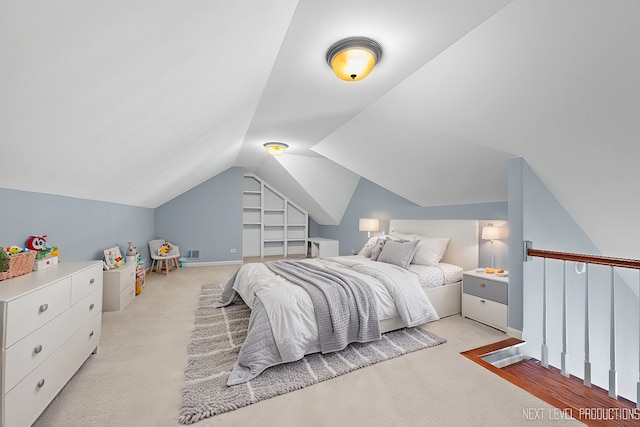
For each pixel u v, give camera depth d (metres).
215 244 6.27
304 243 8.08
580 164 2.23
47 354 1.49
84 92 1.21
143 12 0.94
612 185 2.20
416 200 4.47
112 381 1.86
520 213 2.59
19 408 1.28
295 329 2.10
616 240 2.65
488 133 2.50
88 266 2.03
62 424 1.48
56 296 1.58
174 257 5.49
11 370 1.23
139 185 3.48
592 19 1.42
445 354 2.32
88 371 1.97
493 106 2.22
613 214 2.43
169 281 4.65
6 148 1.37
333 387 1.85
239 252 6.47
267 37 1.61
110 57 1.08
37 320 1.41
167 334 2.60
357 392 1.80
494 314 2.87
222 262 6.32
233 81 1.95
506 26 1.65
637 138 1.80
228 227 6.38
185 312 3.19
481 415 1.61
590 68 1.62
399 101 2.69
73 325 1.78
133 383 1.84
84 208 2.89
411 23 1.67
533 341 2.62
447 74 2.16
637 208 2.24
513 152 2.57
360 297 2.46
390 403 1.70
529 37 1.65
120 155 2.19
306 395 1.76
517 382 1.93
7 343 1.20
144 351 2.27
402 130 3.09
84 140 1.66
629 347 2.88
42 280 1.56
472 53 1.91
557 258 2.29
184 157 3.29
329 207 6.39
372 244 4.32
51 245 2.35
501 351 2.42
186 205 6.04
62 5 0.77
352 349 2.35
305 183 5.70
